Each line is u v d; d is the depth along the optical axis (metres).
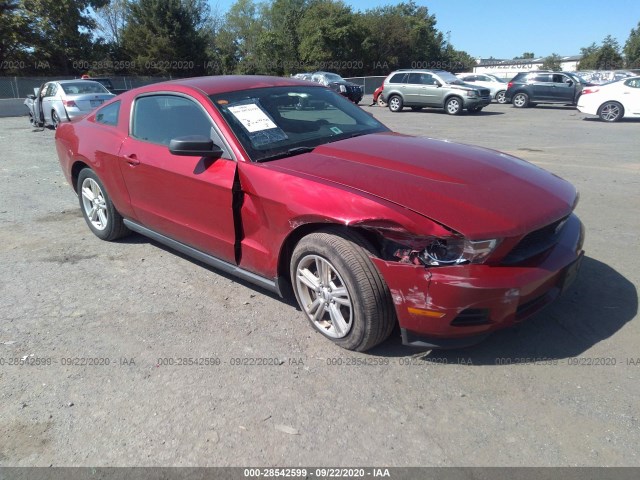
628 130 13.14
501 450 2.33
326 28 43.59
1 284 4.16
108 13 51.41
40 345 3.27
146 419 2.58
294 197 3.03
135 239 5.19
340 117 4.16
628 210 5.73
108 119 4.75
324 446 2.38
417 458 2.30
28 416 2.63
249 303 3.75
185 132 3.82
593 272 4.07
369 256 2.83
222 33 58.50
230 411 2.62
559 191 3.19
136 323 3.50
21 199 6.84
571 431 2.42
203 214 3.69
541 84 21.28
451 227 2.61
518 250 2.81
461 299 2.60
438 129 14.16
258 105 3.82
